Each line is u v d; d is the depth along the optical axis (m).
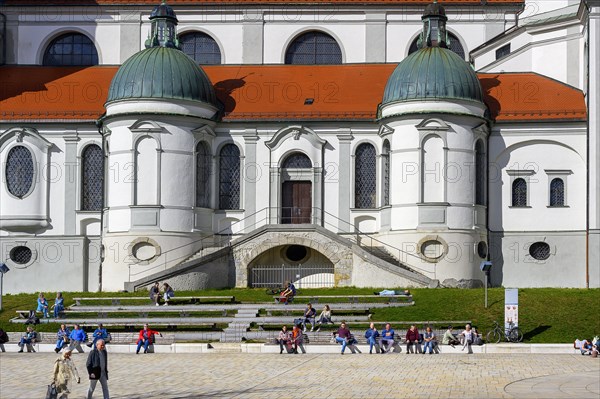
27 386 36.88
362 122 69.38
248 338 51.94
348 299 58.59
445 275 65.06
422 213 65.50
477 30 77.75
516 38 74.69
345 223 69.38
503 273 68.69
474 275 66.06
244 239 65.44
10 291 69.81
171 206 66.44
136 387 36.50
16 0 78.50
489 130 69.00
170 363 43.91
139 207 66.12
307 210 69.88
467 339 48.66
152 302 59.81
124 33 78.44
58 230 70.19
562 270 68.31
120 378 39.00
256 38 78.06
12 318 57.75
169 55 68.44
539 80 72.25
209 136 69.00
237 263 65.44
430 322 52.78
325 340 51.09
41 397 34.22
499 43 75.81
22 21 78.44
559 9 72.69
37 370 41.69
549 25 72.56
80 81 74.31
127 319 55.03
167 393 34.91
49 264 70.00
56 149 70.56
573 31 71.62
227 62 78.00
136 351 49.25
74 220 70.12
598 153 65.94
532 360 44.47
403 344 49.91
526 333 51.53
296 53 78.25
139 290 63.78
